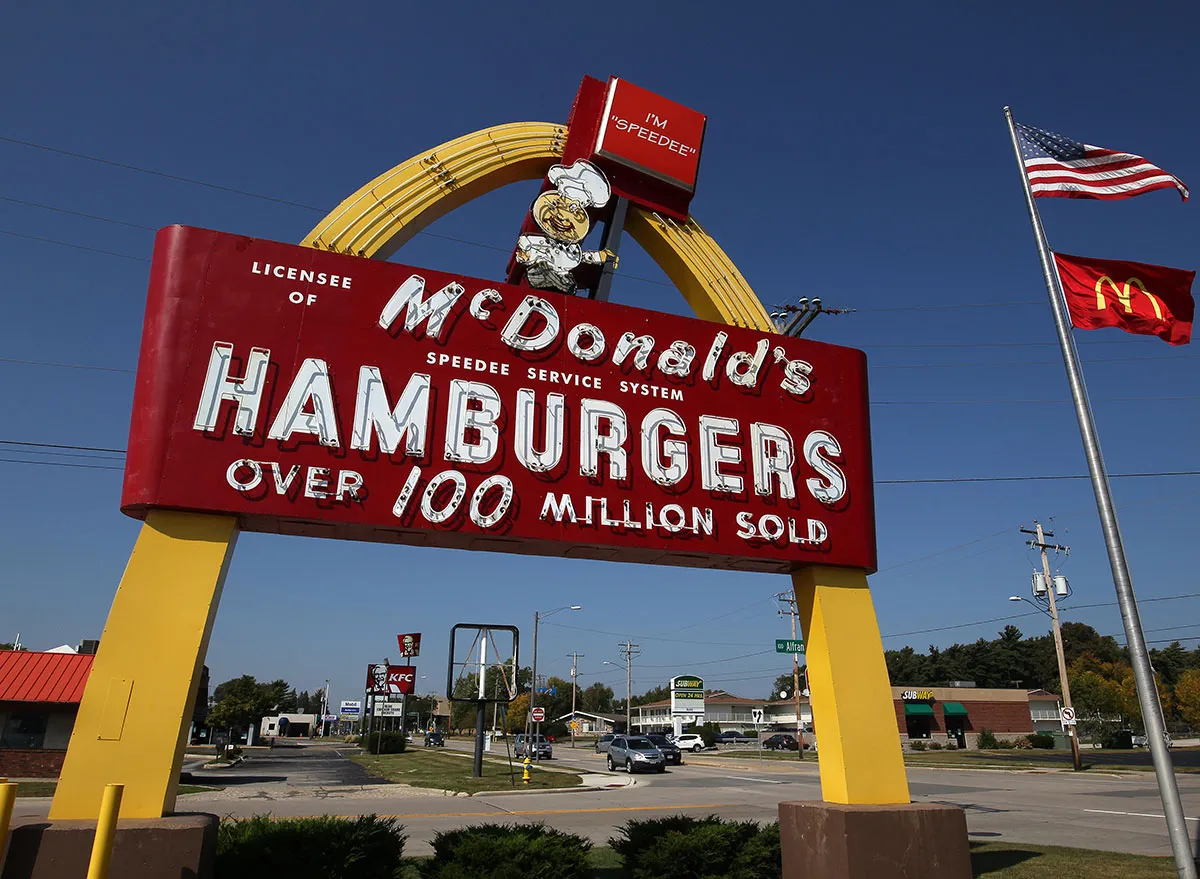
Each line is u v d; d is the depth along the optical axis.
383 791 25.09
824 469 10.05
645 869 9.18
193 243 8.18
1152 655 95.06
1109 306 10.61
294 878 7.36
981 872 10.62
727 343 10.12
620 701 139.62
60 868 6.13
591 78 11.46
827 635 9.43
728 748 69.19
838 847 8.09
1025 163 11.27
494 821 17.97
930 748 63.50
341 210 9.27
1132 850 13.10
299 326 8.30
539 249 10.06
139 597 7.14
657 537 9.02
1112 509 9.22
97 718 6.74
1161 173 11.05
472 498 8.39
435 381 8.62
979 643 106.44
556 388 9.13
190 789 25.23
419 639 62.12
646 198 11.23
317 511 7.80
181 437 7.59
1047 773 33.94
